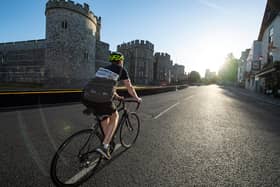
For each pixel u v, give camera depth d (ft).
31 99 36.63
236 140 18.49
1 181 10.36
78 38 137.90
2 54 177.06
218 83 396.16
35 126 21.36
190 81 369.91
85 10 142.10
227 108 42.06
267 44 122.72
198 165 12.78
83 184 10.24
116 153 14.43
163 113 32.99
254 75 147.54
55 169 9.64
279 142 18.30
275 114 36.29
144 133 20.10
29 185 10.07
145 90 78.07
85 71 144.25
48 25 132.26
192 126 23.86
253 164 13.17
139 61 268.21
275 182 10.94
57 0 129.18
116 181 10.64
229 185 10.52
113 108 11.36
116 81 11.22
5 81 176.65
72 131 19.83
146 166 12.45
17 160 12.86
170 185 10.37
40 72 155.02
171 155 14.33
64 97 42.24
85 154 10.80
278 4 104.37
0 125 21.38
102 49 179.93
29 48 161.58
